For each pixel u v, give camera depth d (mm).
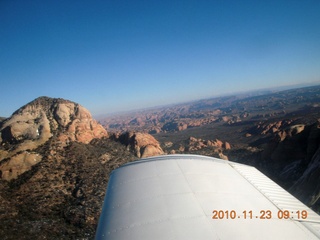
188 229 6508
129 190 9141
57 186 44812
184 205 7633
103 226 7297
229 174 10875
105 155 61625
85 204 38656
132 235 6473
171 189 8703
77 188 43875
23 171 48188
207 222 6809
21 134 60156
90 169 51500
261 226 6906
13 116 69375
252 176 11445
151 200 8102
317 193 27359
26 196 40812
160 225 6723
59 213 37375
